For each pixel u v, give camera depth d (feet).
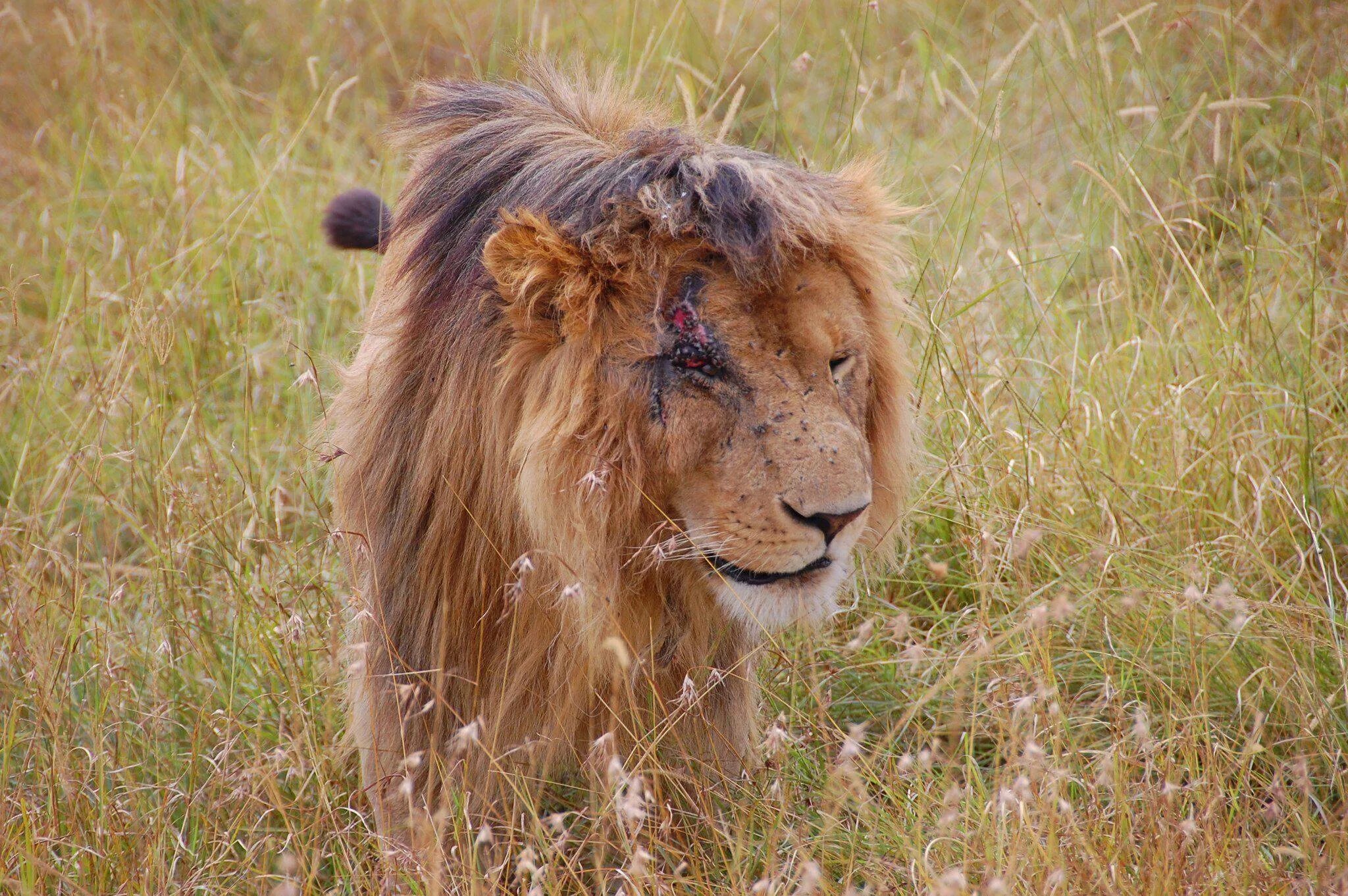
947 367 26.14
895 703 21.44
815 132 36.09
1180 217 30.76
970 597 23.53
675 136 16.65
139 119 36.24
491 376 16.31
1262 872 16.16
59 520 23.59
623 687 17.78
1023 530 21.91
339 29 41.32
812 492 15.39
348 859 17.49
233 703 20.65
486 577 17.13
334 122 37.76
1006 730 17.66
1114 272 27.76
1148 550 21.95
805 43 39.17
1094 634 21.43
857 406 16.88
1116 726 18.31
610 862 18.66
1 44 40.65
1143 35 34.71
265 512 24.21
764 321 15.75
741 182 15.69
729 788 18.85
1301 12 34.27
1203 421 24.71
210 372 28.73
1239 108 31.65
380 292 19.66
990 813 16.96
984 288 29.37
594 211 15.75
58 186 35.99
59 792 18.69
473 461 16.78
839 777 17.42
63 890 17.21
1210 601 19.12
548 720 17.92
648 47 30.35
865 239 17.29
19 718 20.52
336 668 17.88
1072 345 27.45
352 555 18.47
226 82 37.83
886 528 18.95
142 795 19.01
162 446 23.40
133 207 33.06
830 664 21.83
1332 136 30.50
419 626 17.88
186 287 30.07
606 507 15.92
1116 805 16.67
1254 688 19.79
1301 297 26.73
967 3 40.27
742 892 15.81
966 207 31.19
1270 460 23.44
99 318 29.07
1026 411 24.20
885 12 40.32
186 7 42.60
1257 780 18.67
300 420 27.02
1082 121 34.55
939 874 16.43
